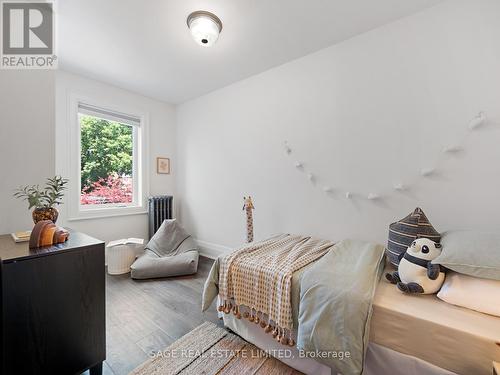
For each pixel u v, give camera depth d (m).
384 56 1.85
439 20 1.62
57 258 1.06
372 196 1.90
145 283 2.39
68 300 1.09
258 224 2.70
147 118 3.29
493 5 1.46
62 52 2.18
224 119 3.01
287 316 1.26
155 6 1.61
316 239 2.11
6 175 1.42
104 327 1.22
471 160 1.54
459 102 1.57
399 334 0.98
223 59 2.33
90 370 1.23
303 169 2.33
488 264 0.96
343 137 2.07
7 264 0.93
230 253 1.67
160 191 3.47
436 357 0.90
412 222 1.39
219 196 3.12
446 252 1.09
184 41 2.02
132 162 3.27
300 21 1.78
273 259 1.56
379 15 1.73
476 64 1.51
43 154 1.56
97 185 2.92
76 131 2.62
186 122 3.50
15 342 0.95
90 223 2.76
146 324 1.71
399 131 1.80
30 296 0.98
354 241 1.86
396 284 1.25
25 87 1.50
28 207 1.44
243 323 1.54
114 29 1.85
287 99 2.41
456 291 1.02
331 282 1.17
